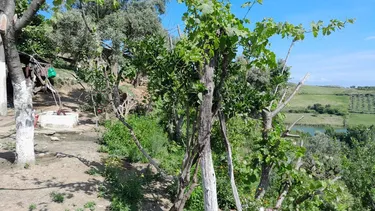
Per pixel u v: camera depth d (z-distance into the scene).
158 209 7.18
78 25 14.99
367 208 11.07
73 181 7.36
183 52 3.47
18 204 5.89
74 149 10.02
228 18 3.41
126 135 11.52
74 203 6.34
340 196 5.19
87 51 13.38
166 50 4.71
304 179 5.04
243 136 9.69
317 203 5.07
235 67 4.39
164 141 12.26
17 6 10.42
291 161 5.53
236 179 8.32
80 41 14.61
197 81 3.97
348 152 16.47
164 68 4.51
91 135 12.46
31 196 6.28
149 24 18.33
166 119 13.41
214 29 3.51
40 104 17.67
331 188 5.02
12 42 6.62
